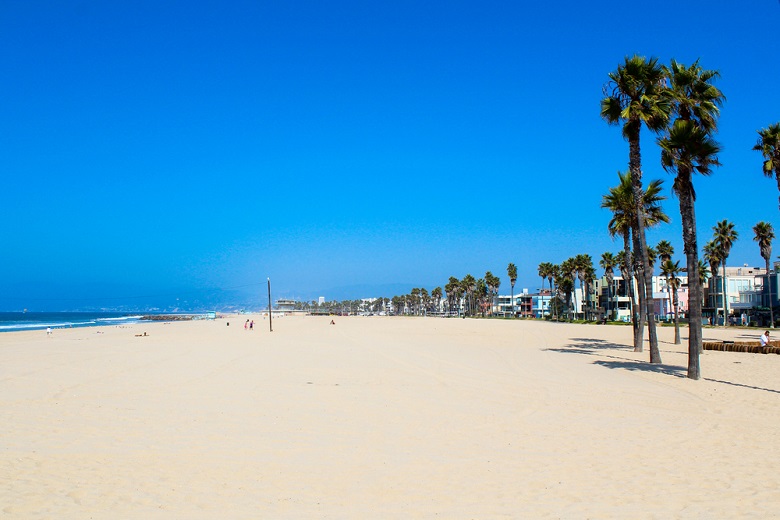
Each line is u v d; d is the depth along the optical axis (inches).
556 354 1221.7
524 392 666.8
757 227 2989.7
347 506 288.8
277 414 531.2
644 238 1027.9
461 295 7086.6
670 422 493.4
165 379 794.2
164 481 331.0
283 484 325.4
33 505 288.2
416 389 693.9
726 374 830.5
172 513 278.5
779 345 1228.5
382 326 3388.3
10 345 1637.6
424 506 288.2
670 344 1519.4
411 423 490.3
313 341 1806.1
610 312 4397.1
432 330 2664.9
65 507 285.9
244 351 1354.6
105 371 896.3
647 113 975.0
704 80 981.8
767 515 270.8
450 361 1067.3
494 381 767.7
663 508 282.0
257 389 695.1
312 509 284.4
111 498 300.5
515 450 399.5
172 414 530.9
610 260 4033.0
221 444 417.1
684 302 4242.1
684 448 403.2
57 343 1739.7
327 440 429.4
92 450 399.9
